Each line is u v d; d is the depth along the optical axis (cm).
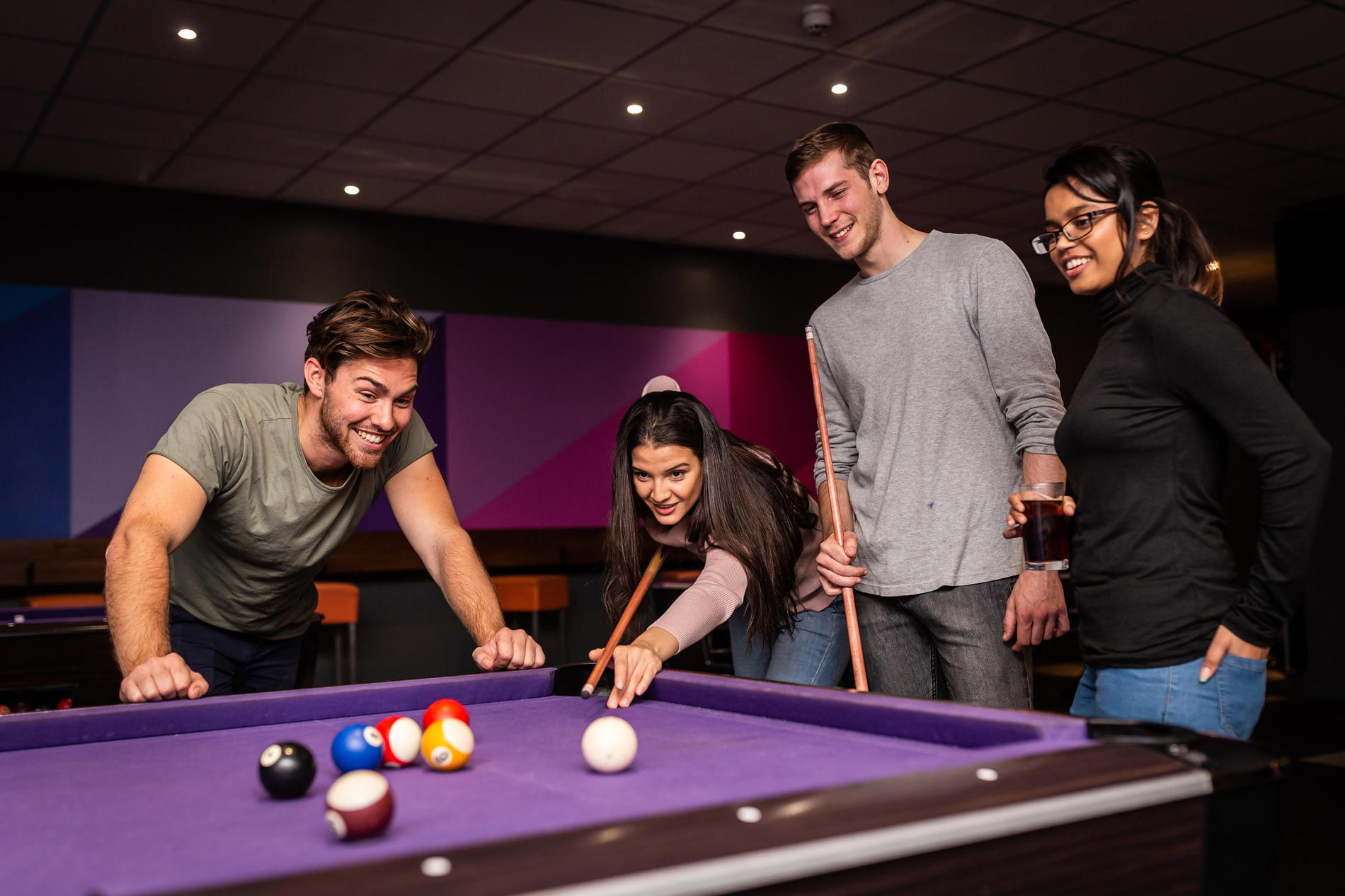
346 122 461
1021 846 77
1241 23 381
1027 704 190
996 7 367
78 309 523
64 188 522
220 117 451
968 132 486
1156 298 133
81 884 73
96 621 313
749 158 515
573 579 637
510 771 107
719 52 399
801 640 213
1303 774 383
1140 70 421
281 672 227
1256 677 129
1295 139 503
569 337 643
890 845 70
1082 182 140
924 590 189
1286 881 264
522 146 493
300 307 572
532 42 388
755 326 704
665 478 187
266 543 197
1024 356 184
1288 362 641
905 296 197
